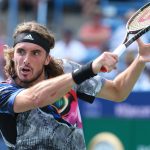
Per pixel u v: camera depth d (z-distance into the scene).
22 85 12.84
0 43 34.22
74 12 38.44
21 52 12.60
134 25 13.43
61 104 12.85
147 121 25.89
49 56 13.09
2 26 35.81
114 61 11.09
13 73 12.98
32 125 12.57
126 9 36.62
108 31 35.25
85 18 37.81
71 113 12.95
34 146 12.64
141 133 25.94
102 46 33.97
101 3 37.56
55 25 37.25
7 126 12.62
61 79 11.38
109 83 14.20
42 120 12.60
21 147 12.67
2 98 12.20
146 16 13.60
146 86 29.05
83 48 34.28
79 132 13.10
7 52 13.05
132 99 26.00
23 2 37.88
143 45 13.80
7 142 12.85
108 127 26.25
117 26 35.41
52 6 37.56
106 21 35.81
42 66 12.80
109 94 14.23
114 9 36.75
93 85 13.87
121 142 26.11
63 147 12.77
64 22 37.84
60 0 37.81
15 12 35.94
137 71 14.09
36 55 12.64
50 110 12.67
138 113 25.98
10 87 12.40
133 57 30.30
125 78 14.23
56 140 12.70
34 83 12.92
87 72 11.15
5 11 38.31
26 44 12.50
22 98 11.79
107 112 26.25
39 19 36.56
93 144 26.34
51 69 13.38
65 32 34.31
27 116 12.55
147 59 13.83
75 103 13.12
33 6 37.31
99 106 26.25
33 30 12.59
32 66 12.56
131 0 36.94
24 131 12.60
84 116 26.41
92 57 33.44
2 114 12.52
